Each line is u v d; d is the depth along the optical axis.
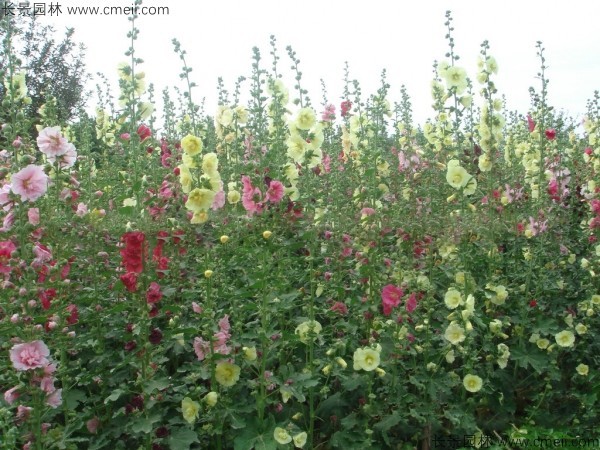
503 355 4.03
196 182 3.56
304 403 3.87
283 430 3.25
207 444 3.34
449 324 3.98
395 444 3.76
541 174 4.90
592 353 4.54
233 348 3.36
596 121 6.34
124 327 3.43
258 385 3.35
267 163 3.71
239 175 4.72
